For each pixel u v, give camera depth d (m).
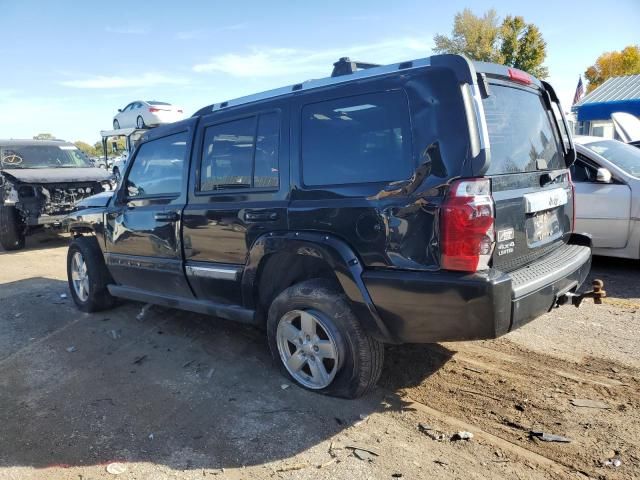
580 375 3.79
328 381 3.53
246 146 3.91
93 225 5.50
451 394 3.60
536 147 3.77
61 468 2.94
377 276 3.13
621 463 2.78
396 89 3.13
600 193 6.41
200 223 4.18
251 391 3.76
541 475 2.71
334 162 3.38
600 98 22.50
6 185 10.61
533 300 3.09
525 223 3.35
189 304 4.55
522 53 39.97
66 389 3.95
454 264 2.86
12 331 5.32
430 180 2.95
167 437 3.22
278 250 3.58
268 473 2.83
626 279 6.26
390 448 3.00
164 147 4.71
